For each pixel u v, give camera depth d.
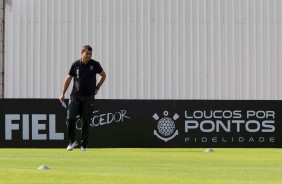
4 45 57.38
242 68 57.84
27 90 57.47
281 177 20.50
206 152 35.66
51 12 57.66
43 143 40.78
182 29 57.59
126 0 57.50
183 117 41.47
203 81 57.66
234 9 57.66
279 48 57.88
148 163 26.81
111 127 41.00
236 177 20.39
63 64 57.66
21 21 57.56
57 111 40.84
